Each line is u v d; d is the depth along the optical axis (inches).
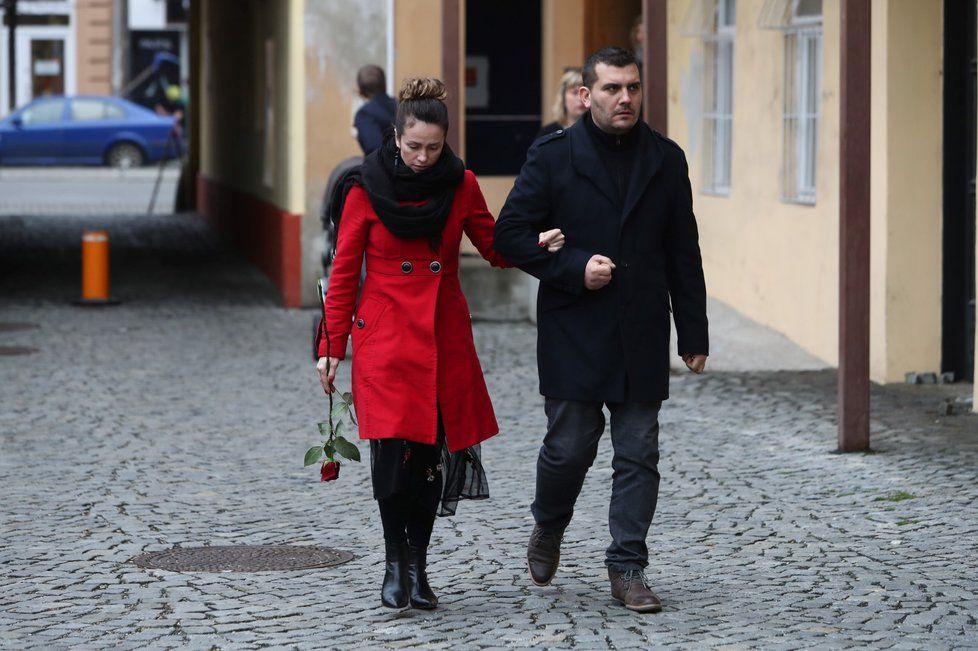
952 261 647.8
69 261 1202.6
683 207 339.0
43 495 465.4
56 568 380.5
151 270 1149.1
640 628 320.2
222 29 1407.5
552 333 336.5
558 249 329.4
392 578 334.0
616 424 338.3
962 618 325.4
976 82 629.9
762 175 789.2
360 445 546.6
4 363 729.0
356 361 334.0
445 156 331.9
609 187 332.2
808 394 625.3
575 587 356.2
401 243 332.2
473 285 887.7
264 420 592.1
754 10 796.6
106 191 1979.6
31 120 2314.2
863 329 509.4
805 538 400.5
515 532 413.4
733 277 837.8
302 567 380.8
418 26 959.0
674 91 945.5
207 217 1561.3
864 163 508.4
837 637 312.3
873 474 476.4
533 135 1049.5
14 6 2317.9
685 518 425.7
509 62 1043.3
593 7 1017.5
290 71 945.5
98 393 650.8
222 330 849.5
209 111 1555.1
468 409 335.0
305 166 944.3
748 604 339.0
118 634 323.3
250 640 317.4
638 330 332.8
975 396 577.6
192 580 368.5
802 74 739.4
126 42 2706.7
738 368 697.6
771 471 485.4
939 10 637.9
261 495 467.2
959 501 437.7
